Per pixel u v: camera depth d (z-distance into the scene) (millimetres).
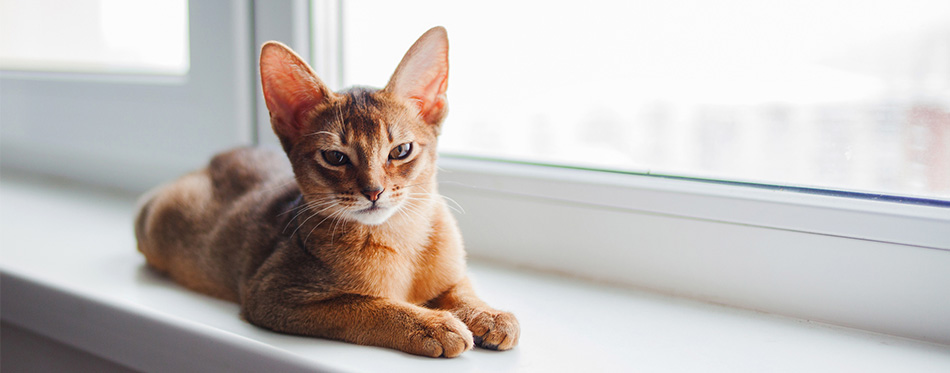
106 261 705
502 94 725
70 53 912
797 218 605
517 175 695
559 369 541
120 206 857
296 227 625
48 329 635
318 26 753
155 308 616
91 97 893
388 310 570
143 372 594
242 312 611
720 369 547
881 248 588
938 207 581
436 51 623
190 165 833
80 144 917
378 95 621
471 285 638
